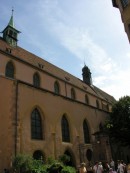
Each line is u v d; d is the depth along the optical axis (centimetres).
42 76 3759
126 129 3634
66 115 3100
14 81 2527
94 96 5009
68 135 3014
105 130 3538
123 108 3894
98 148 3288
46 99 2847
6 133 2197
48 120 2747
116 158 3475
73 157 2892
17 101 2444
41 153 2486
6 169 2028
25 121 2431
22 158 2003
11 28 3938
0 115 2236
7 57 3238
